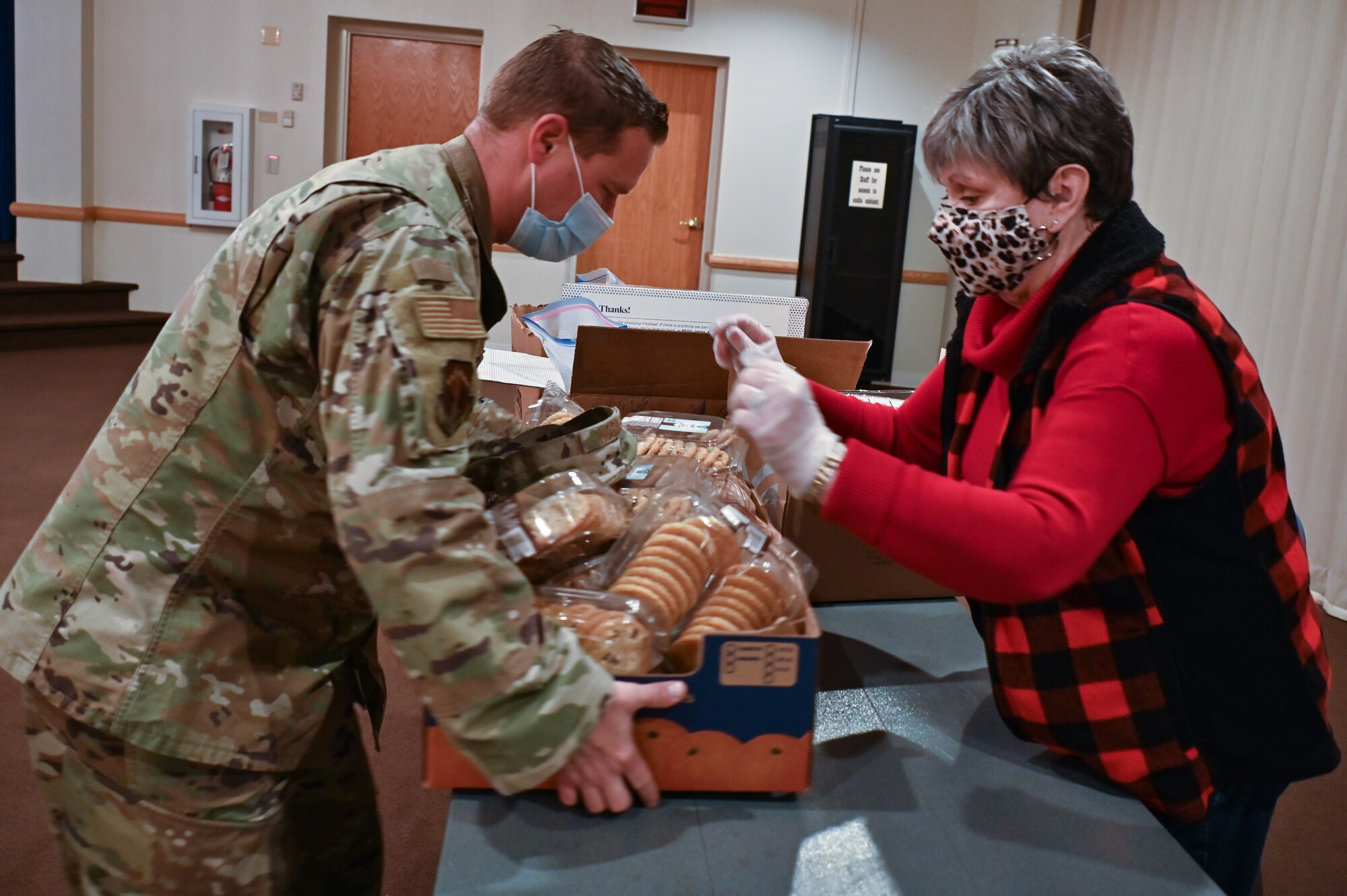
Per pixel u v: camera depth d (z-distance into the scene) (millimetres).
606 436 1164
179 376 973
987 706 1127
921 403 1255
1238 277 4621
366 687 1189
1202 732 948
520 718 796
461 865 796
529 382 1867
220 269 957
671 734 869
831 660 1228
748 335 1309
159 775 1008
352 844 1273
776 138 7551
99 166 7305
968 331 1094
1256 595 930
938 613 1407
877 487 826
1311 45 4219
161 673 983
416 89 7387
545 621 831
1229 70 4789
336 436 819
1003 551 803
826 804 912
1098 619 943
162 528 989
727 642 852
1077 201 917
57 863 1929
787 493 1387
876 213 7270
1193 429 874
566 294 2008
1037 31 6617
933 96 7652
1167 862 860
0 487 3926
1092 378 854
